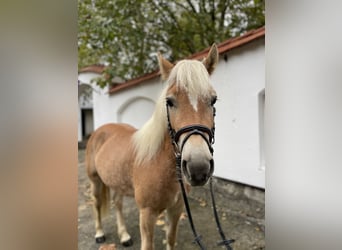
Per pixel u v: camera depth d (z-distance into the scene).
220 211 3.01
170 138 1.54
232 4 4.58
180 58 5.14
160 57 1.64
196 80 1.34
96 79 5.03
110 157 2.11
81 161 5.93
